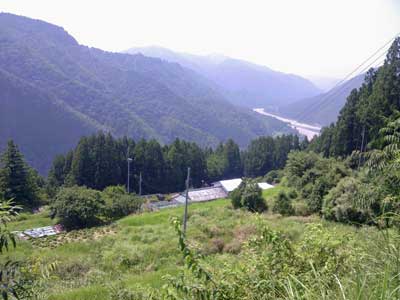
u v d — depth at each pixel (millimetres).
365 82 33969
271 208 21594
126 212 32156
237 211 21875
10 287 1931
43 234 23391
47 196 42281
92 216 27484
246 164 66562
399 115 3670
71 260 11852
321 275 2320
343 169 20562
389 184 3010
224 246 12945
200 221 18750
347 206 12859
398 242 2055
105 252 13977
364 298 1618
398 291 1531
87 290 7102
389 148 3268
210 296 2279
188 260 2324
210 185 59156
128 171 47781
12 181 37125
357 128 31047
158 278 7875
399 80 25594
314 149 43219
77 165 45438
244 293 2354
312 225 3162
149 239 15914
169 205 38719
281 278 2402
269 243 2857
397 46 26125
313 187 20594
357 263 2193
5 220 2156
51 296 6742
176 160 54438
